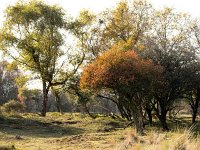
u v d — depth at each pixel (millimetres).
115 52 29531
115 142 18844
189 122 40906
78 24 46344
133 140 15625
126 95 28250
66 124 33750
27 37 45000
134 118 27734
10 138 22797
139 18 47000
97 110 73625
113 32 47281
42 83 46094
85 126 32938
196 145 11594
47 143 20062
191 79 35250
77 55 47125
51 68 46031
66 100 76688
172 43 39750
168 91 34156
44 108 44969
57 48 45562
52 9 45156
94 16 47531
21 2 45594
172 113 54688
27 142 20781
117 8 47500
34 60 45750
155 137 14336
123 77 27609
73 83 46688
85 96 45469
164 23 45531
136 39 45844
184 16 45094
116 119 40094
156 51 36000
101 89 30125
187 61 35719
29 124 31531
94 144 18812
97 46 47219
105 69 27844
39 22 44719
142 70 28266
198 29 42219
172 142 11922
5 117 34594
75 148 17906
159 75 29984
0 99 82500
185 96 42469
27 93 52750
